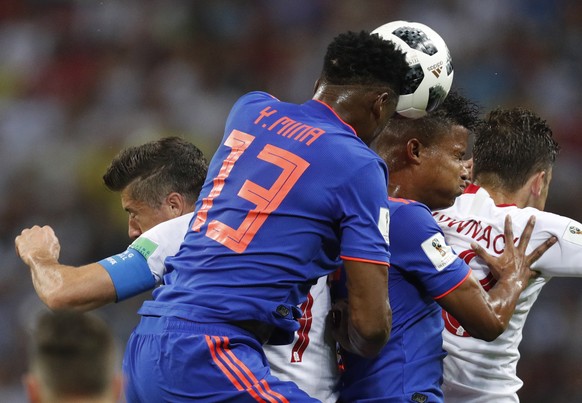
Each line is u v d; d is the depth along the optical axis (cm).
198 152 1415
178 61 5103
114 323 3158
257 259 1086
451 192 1305
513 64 5094
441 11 5225
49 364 757
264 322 1080
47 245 1296
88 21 5175
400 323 1210
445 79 1283
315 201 1097
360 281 1089
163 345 1075
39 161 4478
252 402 1046
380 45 1174
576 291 3769
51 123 4703
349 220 1096
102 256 4166
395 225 1202
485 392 1349
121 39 5153
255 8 5322
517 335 1366
